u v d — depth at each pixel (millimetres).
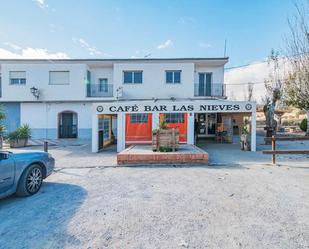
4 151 4664
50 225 3438
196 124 16781
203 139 17953
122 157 8016
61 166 7902
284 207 4043
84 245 2885
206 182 5691
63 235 3137
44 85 19625
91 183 5730
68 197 4676
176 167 7543
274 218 3607
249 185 5406
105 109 11430
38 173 5086
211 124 19078
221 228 3289
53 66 19609
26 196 4730
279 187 5227
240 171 6895
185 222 3486
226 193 4824
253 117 11242
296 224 3402
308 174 6477
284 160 8664
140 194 4816
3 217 3736
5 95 19594
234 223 3441
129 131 11484
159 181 5832
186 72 19344
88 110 19797
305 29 11195
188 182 5707
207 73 20344
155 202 4332
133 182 5777
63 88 19625
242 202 4293
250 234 3113
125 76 19797
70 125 20094
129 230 3256
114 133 16484
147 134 11477
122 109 11367
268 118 17688
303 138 7879
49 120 19797
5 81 19656
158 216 3707
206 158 7918
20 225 3445
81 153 11180
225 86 20156
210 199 4469
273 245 2844
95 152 11445
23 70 19609
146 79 19516
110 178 6207
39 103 19797
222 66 20125
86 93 19719
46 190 5164
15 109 20188
